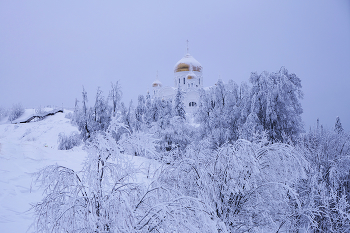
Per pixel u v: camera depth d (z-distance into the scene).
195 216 5.02
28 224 6.78
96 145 4.58
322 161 10.35
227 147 6.71
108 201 4.11
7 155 12.52
